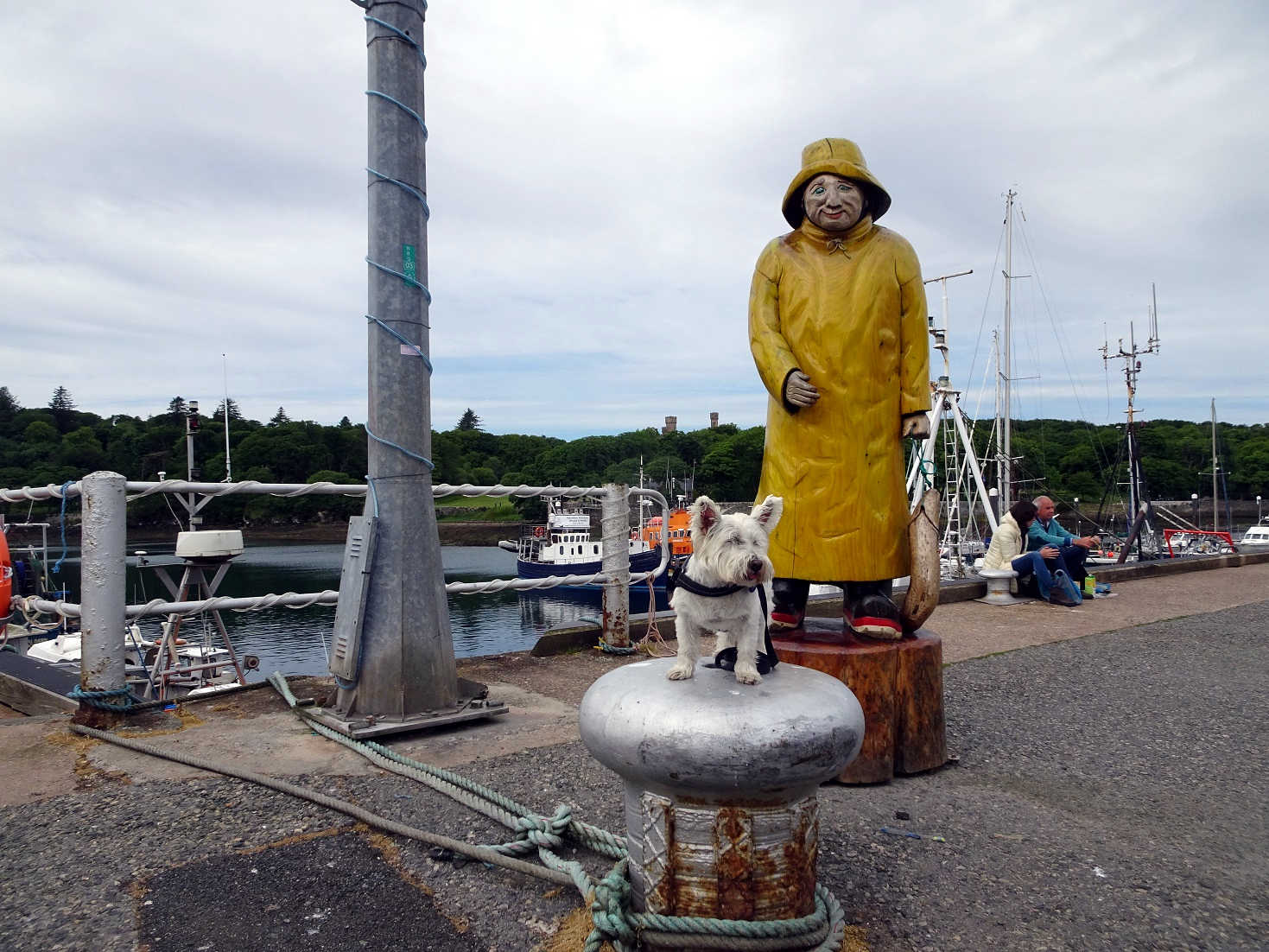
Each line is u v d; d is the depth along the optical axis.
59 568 4.99
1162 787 4.06
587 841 3.13
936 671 4.30
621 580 7.28
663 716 2.32
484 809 3.41
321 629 26.17
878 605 4.28
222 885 2.79
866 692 4.04
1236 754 4.60
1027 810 3.69
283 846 3.11
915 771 4.21
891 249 4.34
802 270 4.37
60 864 2.92
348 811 3.38
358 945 2.46
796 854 2.37
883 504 4.28
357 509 68.19
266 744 4.36
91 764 3.99
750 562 2.49
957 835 3.38
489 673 6.44
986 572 10.75
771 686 2.54
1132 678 6.47
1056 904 2.78
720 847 2.31
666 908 2.37
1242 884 2.97
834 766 2.36
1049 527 11.40
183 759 4.00
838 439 4.25
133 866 2.91
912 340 4.36
